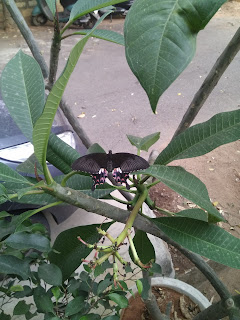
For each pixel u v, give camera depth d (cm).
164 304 72
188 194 30
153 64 16
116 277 27
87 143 62
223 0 16
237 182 148
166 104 208
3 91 34
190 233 34
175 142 38
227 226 127
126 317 69
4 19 317
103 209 33
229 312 39
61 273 43
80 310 46
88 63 260
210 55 277
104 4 33
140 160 30
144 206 124
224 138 36
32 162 42
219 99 214
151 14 17
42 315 83
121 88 226
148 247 48
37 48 56
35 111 34
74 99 214
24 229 42
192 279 105
